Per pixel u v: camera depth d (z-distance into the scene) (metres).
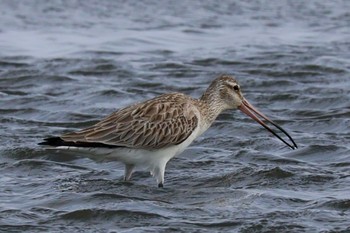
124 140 15.35
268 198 15.02
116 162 17.19
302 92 22.97
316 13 33.31
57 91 23.08
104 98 22.34
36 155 17.42
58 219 14.02
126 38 29.45
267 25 31.86
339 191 15.46
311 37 30.19
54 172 16.61
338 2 34.81
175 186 15.90
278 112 21.34
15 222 13.85
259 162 17.31
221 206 14.66
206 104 16.48
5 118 20.30
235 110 20.91
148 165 15.73
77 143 15.08
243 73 25.23
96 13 32.34
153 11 33.00
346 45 28.88
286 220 13.93
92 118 20.70
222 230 13.59
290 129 19.84
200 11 33.28
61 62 26.11
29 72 24.89
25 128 19.59
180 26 31.38
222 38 30.02
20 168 16.75
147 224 13.84
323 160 17.50
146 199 15.02
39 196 15.09
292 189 15.63
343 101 22.02
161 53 27.81
